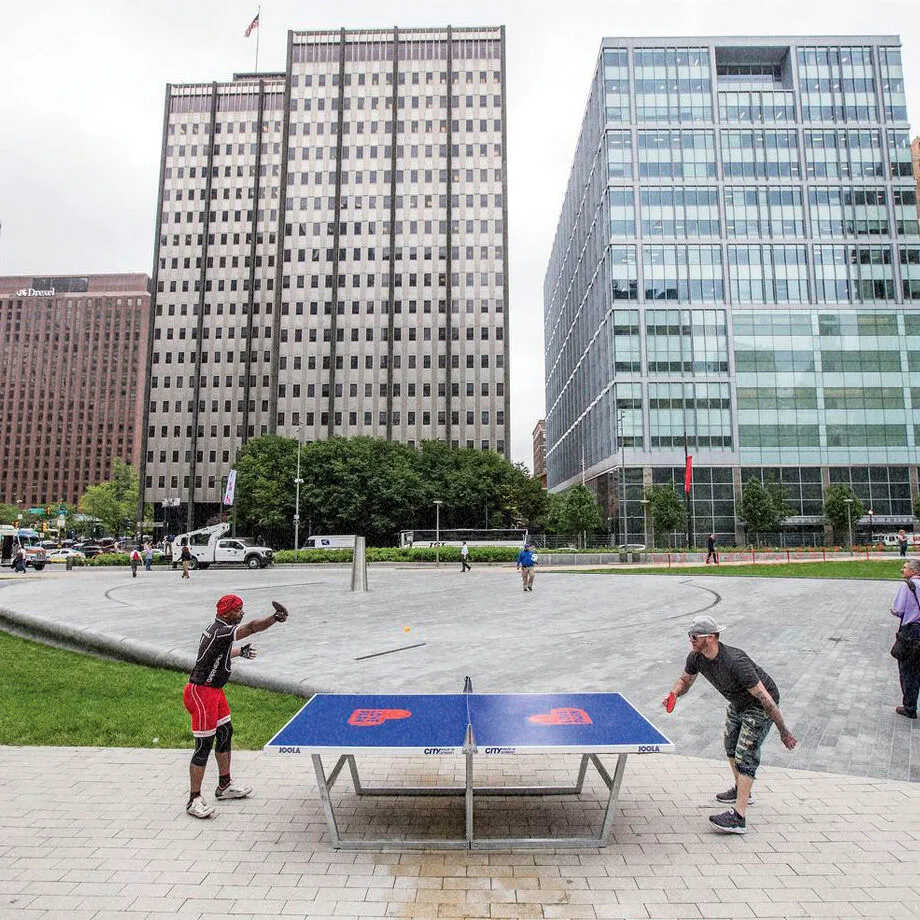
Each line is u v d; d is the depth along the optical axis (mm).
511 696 5570
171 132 92188
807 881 3969
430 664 10141
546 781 5656
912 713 7531
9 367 161000
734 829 4590
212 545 41000
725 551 44312
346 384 84062
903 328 66875
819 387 65938
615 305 66875
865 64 70500
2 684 9547
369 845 4395
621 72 70500
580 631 13484
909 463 64812
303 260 86938
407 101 89125
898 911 3637
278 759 6238
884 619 14766
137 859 4227
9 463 158125
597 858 4262
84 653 12570
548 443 125062
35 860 4211
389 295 85000
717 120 69438
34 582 28312
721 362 66125
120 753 6406
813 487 64500
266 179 90625
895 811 5027
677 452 64562
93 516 111312
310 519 62438
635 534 63500
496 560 41969
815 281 67438
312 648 11492
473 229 86500
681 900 3754
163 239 90125
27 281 166125
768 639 12391
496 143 88000
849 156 69125
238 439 85938
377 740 4320
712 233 67938
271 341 87875
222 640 5105
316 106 89750
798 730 7148
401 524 62188
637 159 69000
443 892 3832
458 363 84000
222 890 3840
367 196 87688
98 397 160125
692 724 7352
